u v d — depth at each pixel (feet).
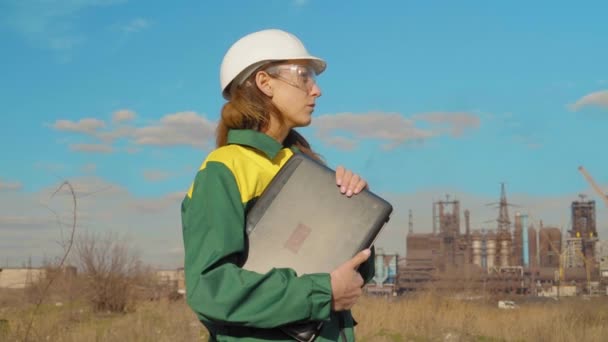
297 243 7.03
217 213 6.81
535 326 40.78
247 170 7.29
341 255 6.98
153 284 62.39
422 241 538.47
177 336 32.17
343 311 7.37
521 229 468.34
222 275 6.61
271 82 7.88
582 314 47.24
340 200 7.19
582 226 468.34
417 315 42.93
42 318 31.78
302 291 6.56
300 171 7.32
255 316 6.51
